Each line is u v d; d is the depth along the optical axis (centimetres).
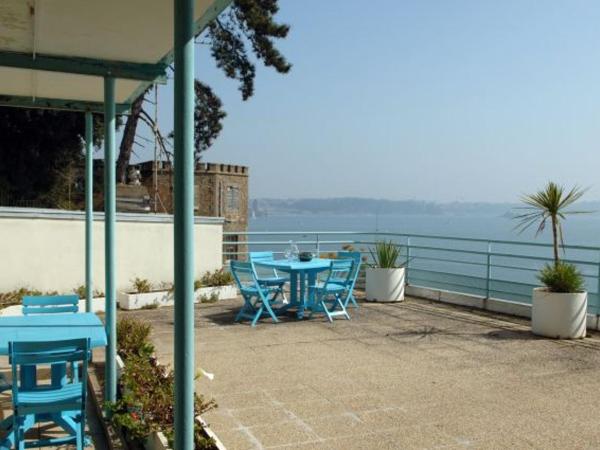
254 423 483
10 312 913
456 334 815
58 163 2095
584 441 446
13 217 1017
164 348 742
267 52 2384
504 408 517
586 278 806
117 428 463
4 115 1917
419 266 1136
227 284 1146
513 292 952
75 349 409
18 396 407
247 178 3519
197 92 2538
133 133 2409
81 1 385
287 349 734
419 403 531
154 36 451
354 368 646
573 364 659
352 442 444
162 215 1165
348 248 1201
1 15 414
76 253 1074
